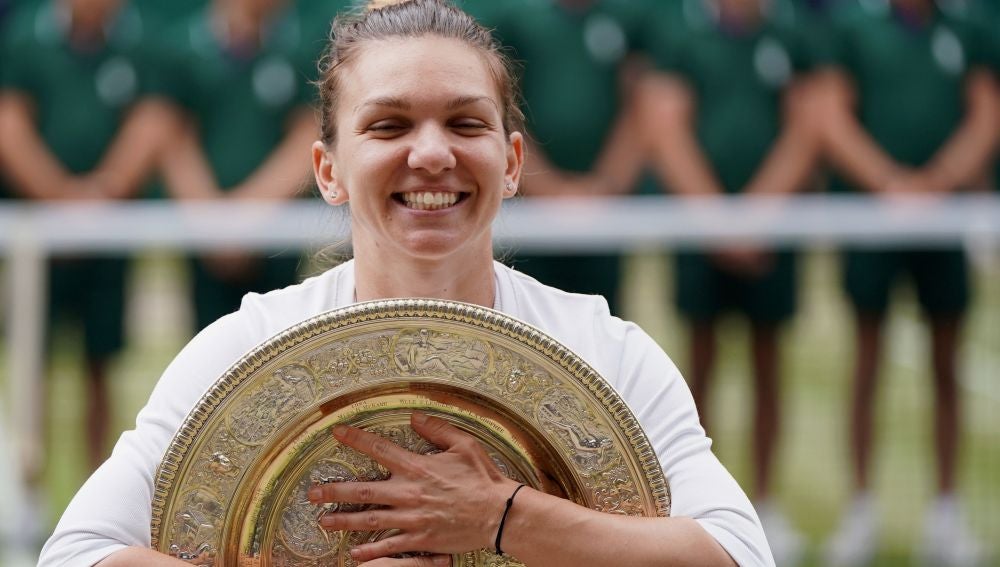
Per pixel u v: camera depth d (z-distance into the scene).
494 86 4.46
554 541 4.19
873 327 11.42
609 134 11.80
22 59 12.12
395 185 4.33
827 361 12.76
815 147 12.18
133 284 11.38
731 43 12.07
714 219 11.16
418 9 4.39
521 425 4.33
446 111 4.30
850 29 12.22
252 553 4.32
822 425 12.30
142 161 12.09
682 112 11.96
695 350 11.62
